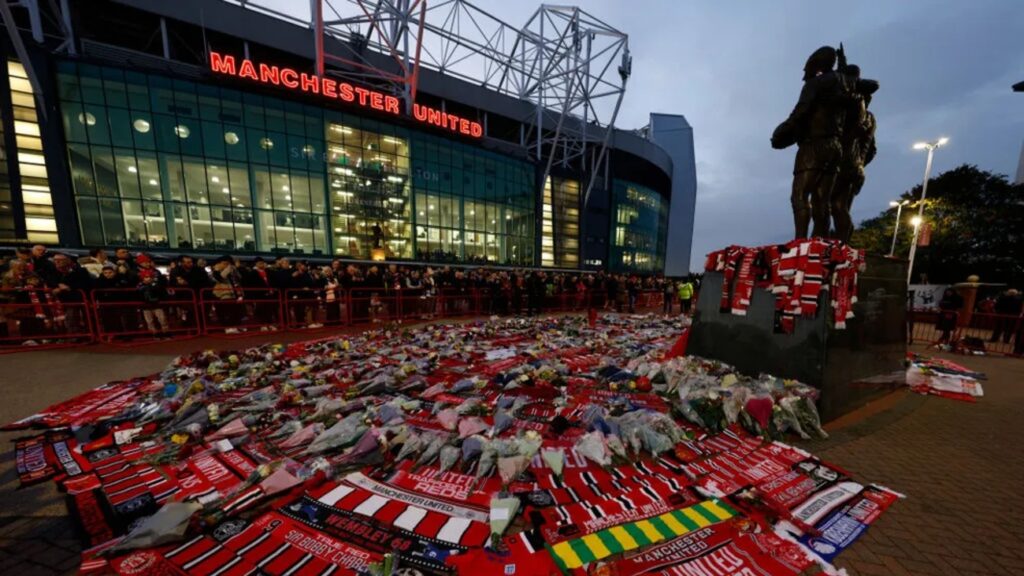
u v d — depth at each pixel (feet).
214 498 7.84
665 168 175.52
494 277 49.29
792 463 9.48
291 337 28.53
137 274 26.81
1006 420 12.89
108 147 66.23
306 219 83.30
